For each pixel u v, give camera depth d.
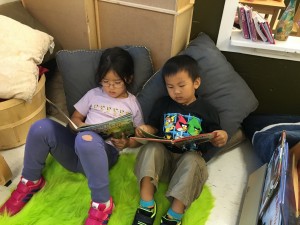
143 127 1.20
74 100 1.49
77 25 1.54
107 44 1.59
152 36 1.42
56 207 1.15
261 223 1.03
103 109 1.34
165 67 1.15
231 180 1.35
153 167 1.06
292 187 0.98
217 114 1.23
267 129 1.39
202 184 1.10
